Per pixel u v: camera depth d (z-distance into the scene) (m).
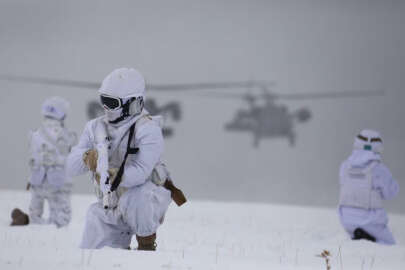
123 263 14.90
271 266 15.97
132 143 19.20
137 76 19.45
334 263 21.02
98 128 19.42
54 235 27.31
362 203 36.31
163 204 19.58
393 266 20.08
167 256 16.23
